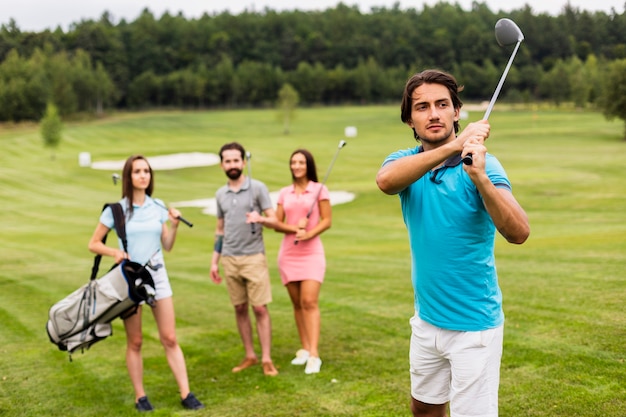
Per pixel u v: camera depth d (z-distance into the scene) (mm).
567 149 42469
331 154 44125
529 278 7914
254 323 7324
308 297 5602
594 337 5145
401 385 4707
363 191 26453
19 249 16656
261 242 5727
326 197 5840
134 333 4809
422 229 2768
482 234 2703
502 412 3965
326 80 126875
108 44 138750
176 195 29547
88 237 19078
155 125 85062
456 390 2795
